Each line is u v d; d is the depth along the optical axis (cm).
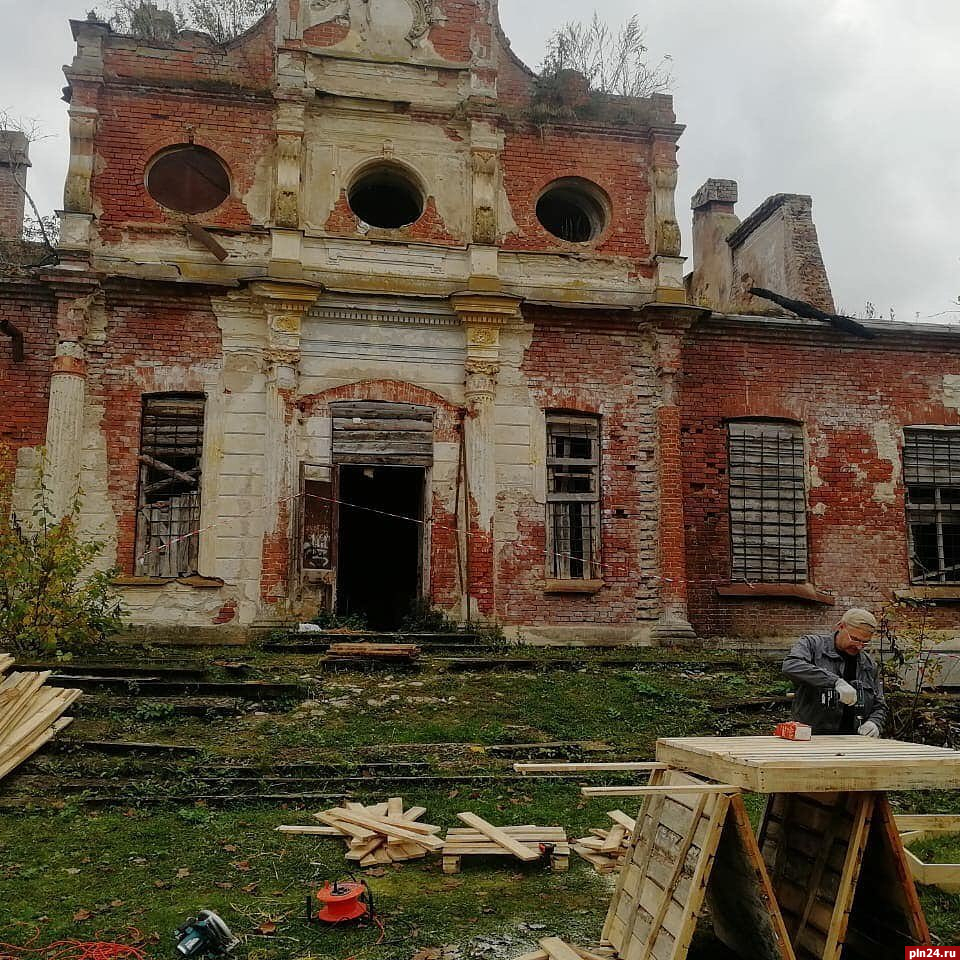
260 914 553
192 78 1544
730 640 1570
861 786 459
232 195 1529
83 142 1487
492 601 1475
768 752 481
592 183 1645
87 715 969
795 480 1647
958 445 1723
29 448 1423
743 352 1653
